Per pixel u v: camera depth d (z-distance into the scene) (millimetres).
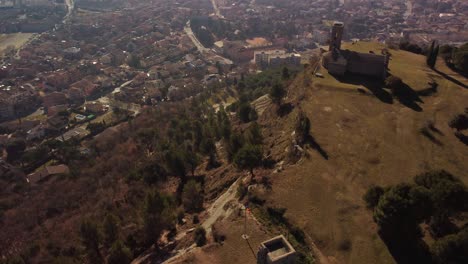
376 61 160500
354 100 142750
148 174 154375
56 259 103000
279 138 135625
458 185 80688
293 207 95688
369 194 89250
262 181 107375
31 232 138375
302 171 106812
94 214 136500
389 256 80625
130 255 95250
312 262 82312
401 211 77625
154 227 98938
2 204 162875
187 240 96250
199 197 118438
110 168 180625
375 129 124688
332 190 99438
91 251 105312
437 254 75688
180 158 141000
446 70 172875
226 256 85875
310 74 173500
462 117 120375
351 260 81938
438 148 115562
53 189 169250
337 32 169000
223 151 161750
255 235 90750
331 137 120250
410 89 149375
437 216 83812
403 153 113000
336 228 88938
